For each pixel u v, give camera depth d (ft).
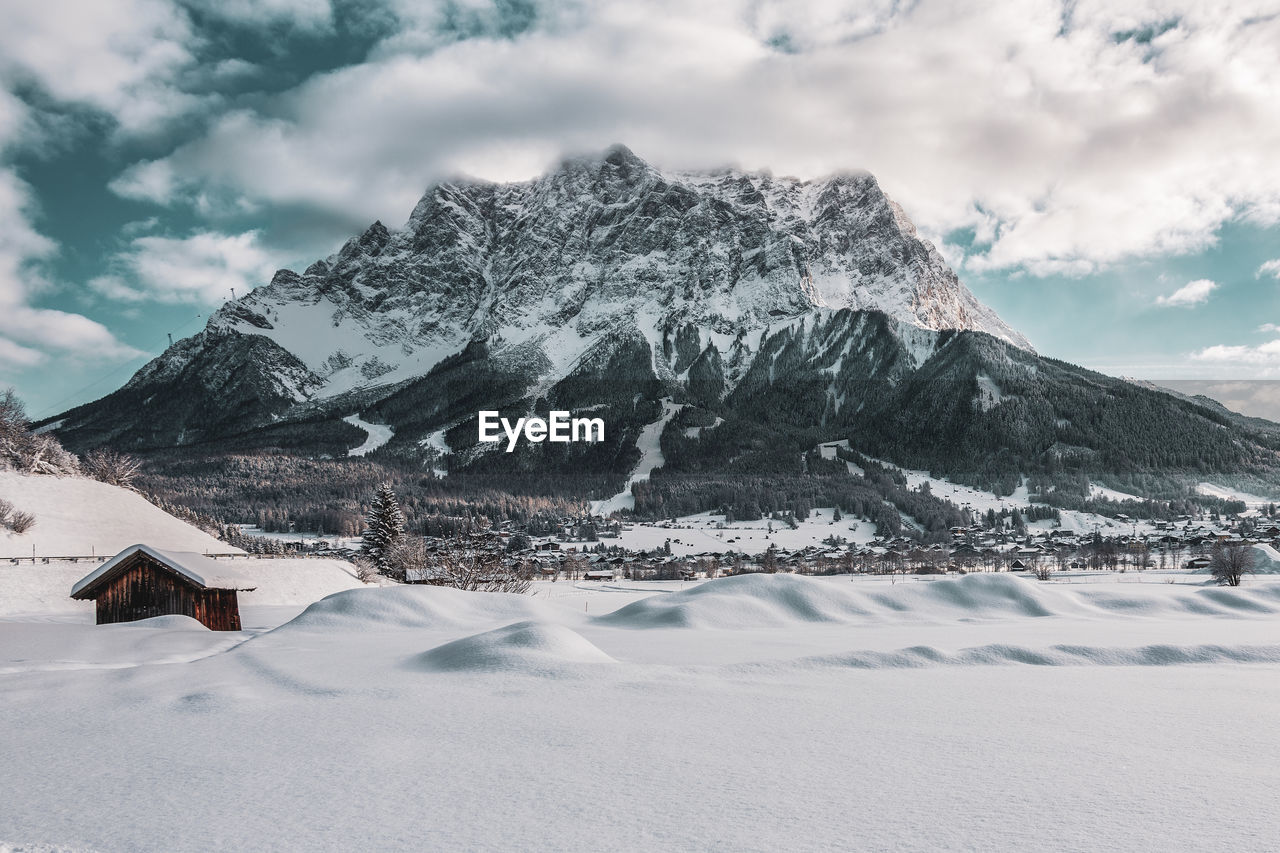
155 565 119.96
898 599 135.03
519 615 122.01
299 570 204.54
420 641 89.40
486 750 34.53
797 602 128.26
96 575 118.52
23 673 66.18
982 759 32.12
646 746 35.04
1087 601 138.82
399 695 50.01
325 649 80.79
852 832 22.72
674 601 127.95
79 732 40.78
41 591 157.79
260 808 26.30
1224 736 36.55
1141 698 48.01
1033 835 22.25
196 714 45.11
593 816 24.77
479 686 53.21
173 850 22.16
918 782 28.48
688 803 26.08
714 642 87.45
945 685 53.88
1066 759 32.04
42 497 218.38
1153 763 31.27
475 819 24.64
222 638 97.86
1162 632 97.19
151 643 88.99
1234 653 70.33
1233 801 25.67
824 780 28.91
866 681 55.88
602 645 85.10
